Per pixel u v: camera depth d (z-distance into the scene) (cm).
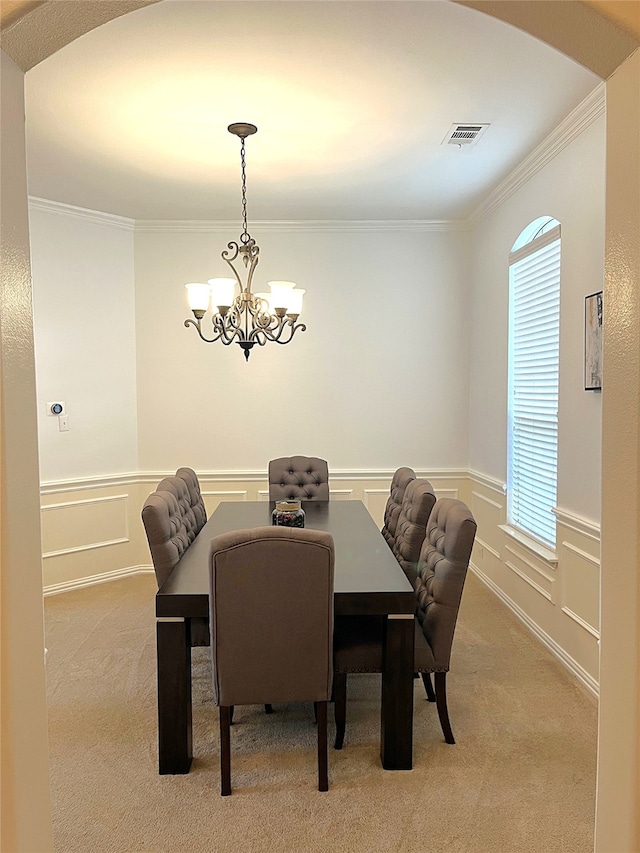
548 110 295
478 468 487
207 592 225
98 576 477
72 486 456
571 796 219
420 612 261
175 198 431
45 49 123
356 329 502
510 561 413
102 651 349
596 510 291
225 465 503
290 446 505
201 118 301
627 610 119
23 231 123
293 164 366
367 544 294
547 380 363
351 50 240
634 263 117
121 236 482
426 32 228
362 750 248
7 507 114
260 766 238
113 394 482
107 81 263
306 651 211
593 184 291
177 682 230
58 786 227
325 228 495
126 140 328
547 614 349
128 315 489
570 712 278
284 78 262
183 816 209
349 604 224
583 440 304
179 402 499
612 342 124
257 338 331
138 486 501
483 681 308
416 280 501
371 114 298
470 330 504
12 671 116
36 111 292
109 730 265
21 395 120
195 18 217
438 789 223
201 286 310
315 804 215
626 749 119
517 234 393
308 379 503
